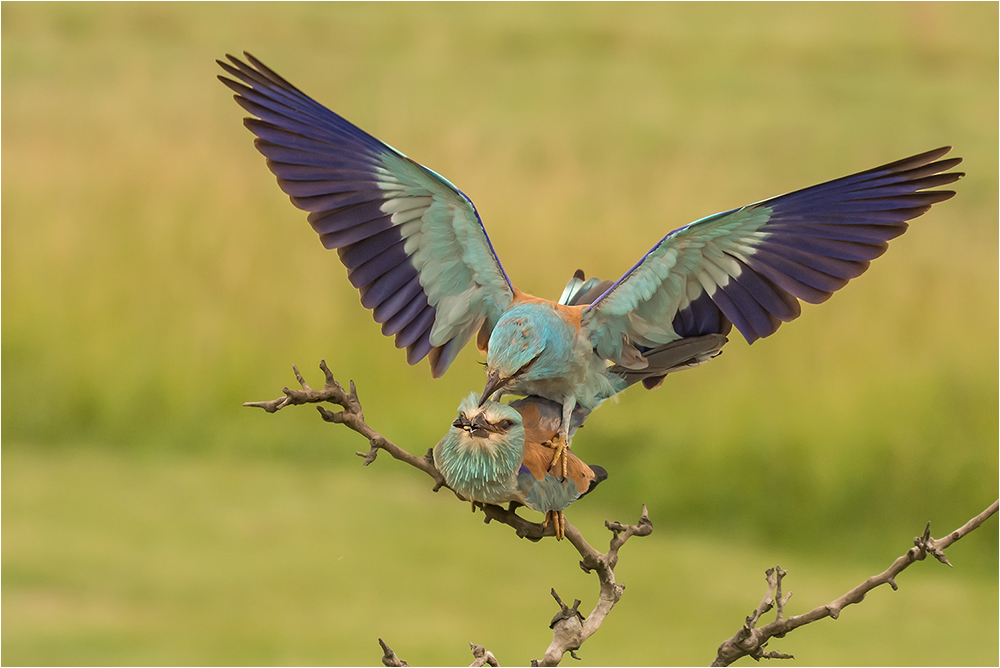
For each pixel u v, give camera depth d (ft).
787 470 44.29
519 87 96.27
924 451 43.78
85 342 51.98
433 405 49.42
